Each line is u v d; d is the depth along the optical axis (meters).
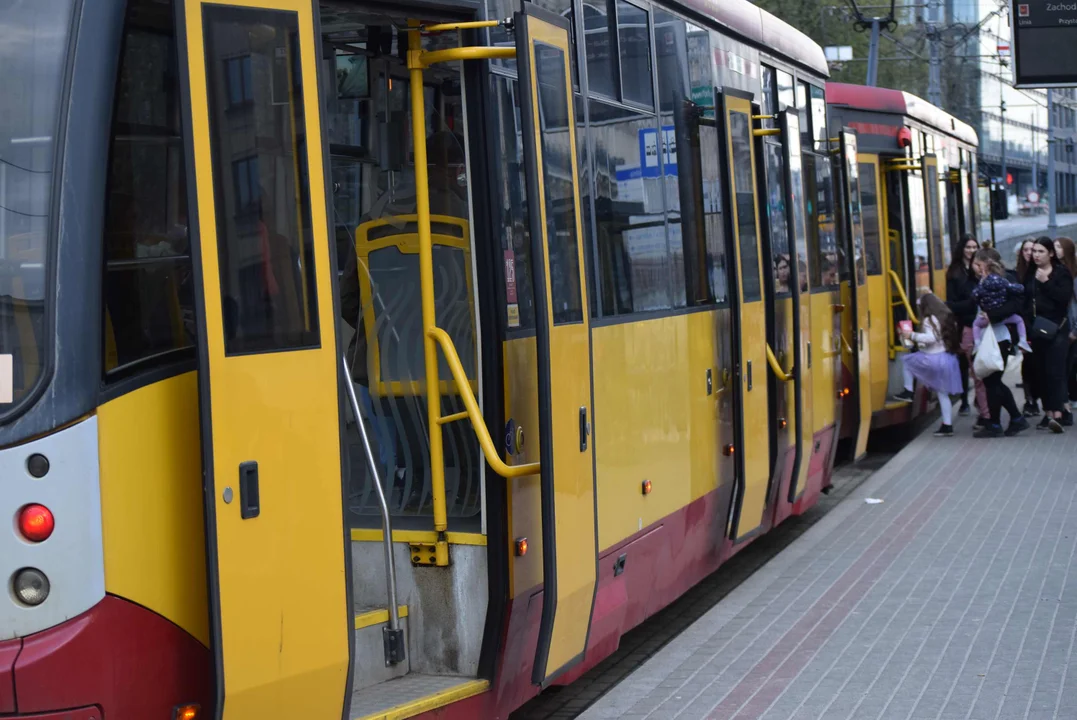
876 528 11.18
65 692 3.86
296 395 4.42
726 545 8.95
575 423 5.95
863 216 15.27
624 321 6.98
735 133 9.20
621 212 7.09
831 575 9.55
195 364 4.26
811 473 11.10
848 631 8.01
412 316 5.98
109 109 4.04
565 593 5.86
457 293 5.84
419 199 5.60
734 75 9.66
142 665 4.02
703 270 8.49
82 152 3.97
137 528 4.02
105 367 3.98
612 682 7.47
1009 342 16.08
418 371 5.96
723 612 8.62
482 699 5.63
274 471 4.32
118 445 3.98
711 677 7.18
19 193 3.96
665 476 7.61
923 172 17.23
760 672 7.23
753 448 9.25
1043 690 6.68
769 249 9.82
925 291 16.31
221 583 4.10
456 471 5.82
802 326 10.63
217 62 4.25
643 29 7.65
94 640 3.90
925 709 6.46
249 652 4.20
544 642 5.76
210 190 4.18
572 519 5.91
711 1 9.08
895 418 15.77
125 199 4.09
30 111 3.99
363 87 6.09
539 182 5.66
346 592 4.59
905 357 16.34
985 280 16.08
